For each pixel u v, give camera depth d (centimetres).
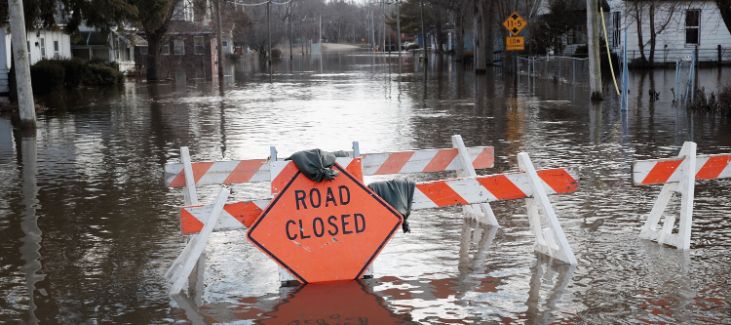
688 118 2128
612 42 4881
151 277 801
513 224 998
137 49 6594
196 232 770
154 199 1181
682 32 4647
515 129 1988
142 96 3581
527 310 684
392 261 840
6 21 3112
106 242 938
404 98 3134
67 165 1523
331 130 2033
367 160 973
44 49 4744
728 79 3478
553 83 3875
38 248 914
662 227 927
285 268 766
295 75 5494
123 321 677
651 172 870
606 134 1842
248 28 11719
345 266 780
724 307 681
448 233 956
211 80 5056
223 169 945
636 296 713
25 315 694
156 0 4300
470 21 8075
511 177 841
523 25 4128
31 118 2188
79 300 732
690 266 800
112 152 1703
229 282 782
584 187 1209
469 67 6219
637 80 3694
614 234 933
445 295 728
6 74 3506
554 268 804
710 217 1002
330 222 780
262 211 770
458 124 2133
